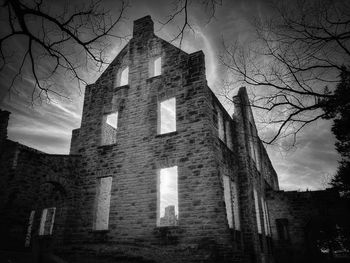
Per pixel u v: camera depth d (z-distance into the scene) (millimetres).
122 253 9930
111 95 15664
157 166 12617
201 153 11844
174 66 14148
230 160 14125
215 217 10656
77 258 9820
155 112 13758
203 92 12766
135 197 12617
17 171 12406
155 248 10398
